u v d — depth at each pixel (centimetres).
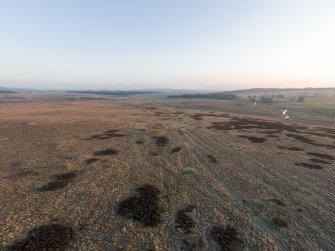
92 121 6412
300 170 3022
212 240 1602
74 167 2845
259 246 1555
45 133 4619
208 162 3272
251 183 2575
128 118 7525
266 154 3738
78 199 2084
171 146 4041
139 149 3794
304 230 1750
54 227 1645
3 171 2622
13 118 6266
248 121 7825
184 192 2312
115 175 2664
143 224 1752
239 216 1906
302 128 6812
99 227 1692
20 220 1717
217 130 5853
